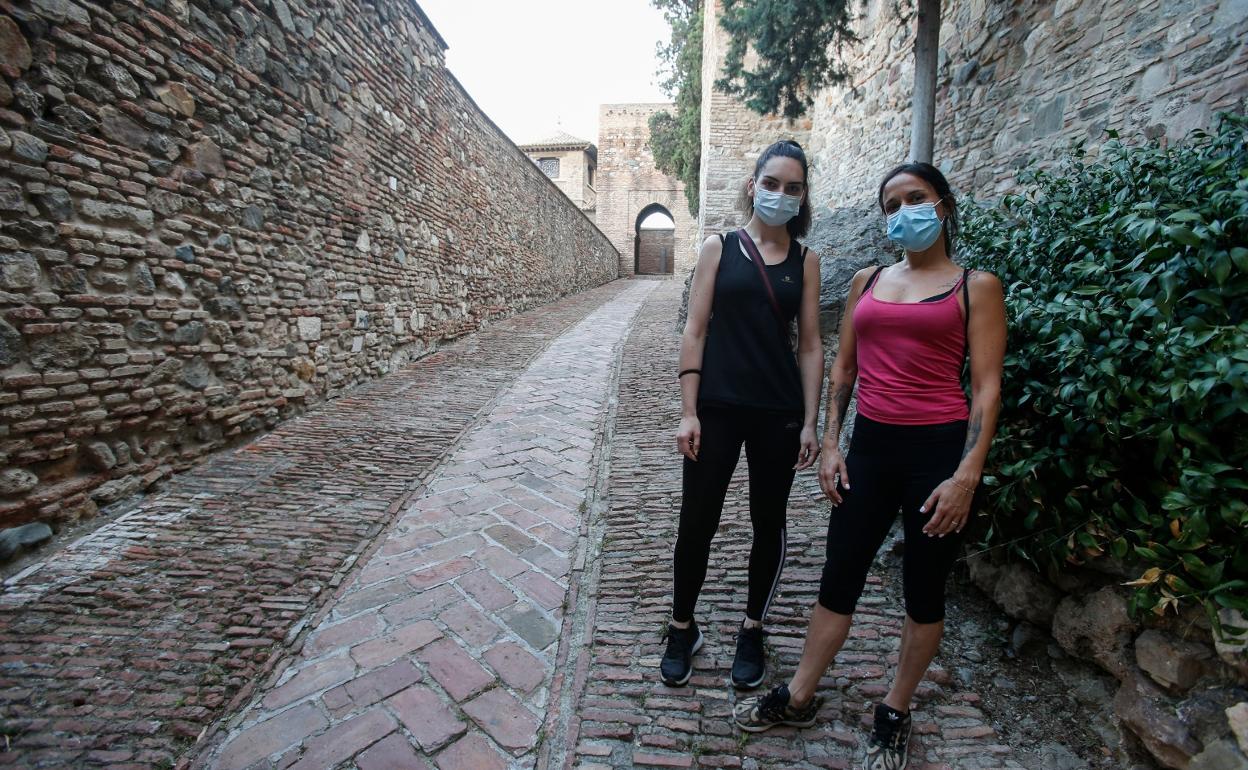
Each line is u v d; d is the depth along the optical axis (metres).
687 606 2.16
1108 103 4.09
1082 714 2.04
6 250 2.79
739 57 6.98
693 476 2.01
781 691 1.93
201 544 3.07
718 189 13.14
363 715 2.05
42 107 2.93
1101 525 1.95
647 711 2.07
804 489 3.59
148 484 3.56
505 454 4.43
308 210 5.14
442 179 8.13
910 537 1.72
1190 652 1.71
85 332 3.17
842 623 1.85
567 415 5.38
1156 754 1.73
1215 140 2.29
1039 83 4.76
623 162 28.27
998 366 1.62
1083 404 1.92
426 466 4.18
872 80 9.50
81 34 3.10
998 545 2.36
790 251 2.02
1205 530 1.58
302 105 5.01
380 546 3.16
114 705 2.05
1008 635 2.41
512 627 2.53
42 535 2.93
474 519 3.46
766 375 1.94
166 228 3.66
